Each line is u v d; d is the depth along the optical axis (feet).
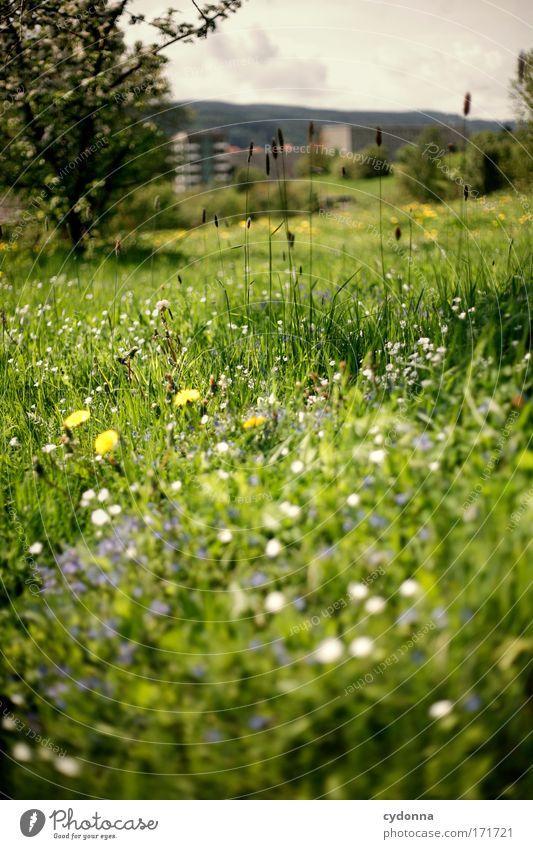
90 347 13.24
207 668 5.75
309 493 7.59
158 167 25.68
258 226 24.29
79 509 8.42
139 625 6.31
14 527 8.30
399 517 6.97
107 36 17.85
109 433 9.07
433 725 5.50
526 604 5.99
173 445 9.28
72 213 22.56
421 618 5.92
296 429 9.07
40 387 12.21
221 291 17.11
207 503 7.84
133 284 19.60
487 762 5.56
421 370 9.72
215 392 10.68
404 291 13.61
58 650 6.48
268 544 7.00
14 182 21.95
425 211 21.57
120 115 22.44
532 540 6.37
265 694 5.62
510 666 5.70
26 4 17.79
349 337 11.66
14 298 18.30
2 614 7.23
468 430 7.89
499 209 17.44
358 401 9.07
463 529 6.70
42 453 9.87
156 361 11.88
